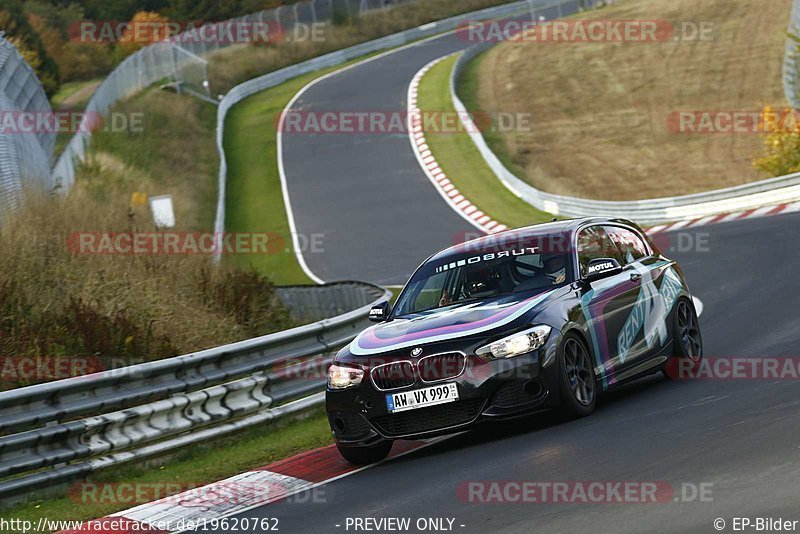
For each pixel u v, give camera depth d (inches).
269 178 5693.9
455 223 4355.3
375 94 7249.0
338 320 1617.9
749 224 3218.5
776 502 678.5
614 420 1060.5
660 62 6825.8
